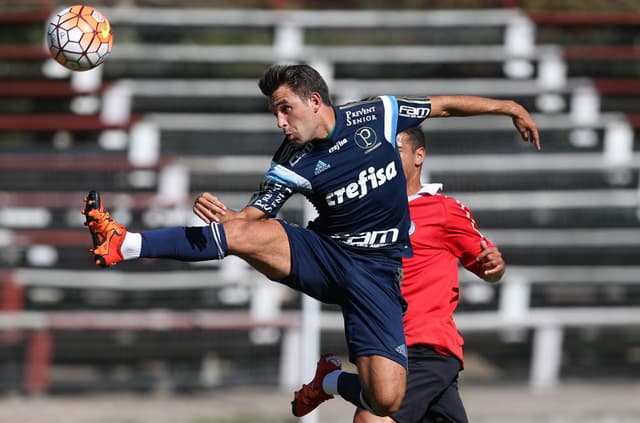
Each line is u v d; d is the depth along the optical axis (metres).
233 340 47.72
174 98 56.72
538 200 51.56
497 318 47.47
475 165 52.09
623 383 46.88
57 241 48.72
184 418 38.00
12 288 46.91
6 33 60.50
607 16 62.31
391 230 20.08
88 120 54.81
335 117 19.30
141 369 47.53
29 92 55.84
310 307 27.58
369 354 19.84
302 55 58.00
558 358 47.44
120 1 63.66
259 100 56.94
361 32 62.09
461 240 21.94
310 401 22.81
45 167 51.62
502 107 20.94
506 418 38.38
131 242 18.62
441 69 59.34
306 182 19.36
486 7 65.31
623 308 49.03
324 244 20.03
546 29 64.44
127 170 51.53
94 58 19.77
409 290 21.58
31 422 37.41
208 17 60.00
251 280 48.00
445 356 21.47
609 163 52.47
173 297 48.78
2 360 46.06
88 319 45.59
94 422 37.38
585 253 51.34
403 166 22.17
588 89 57.22
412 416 21.03
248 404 41.56
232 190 51.91
